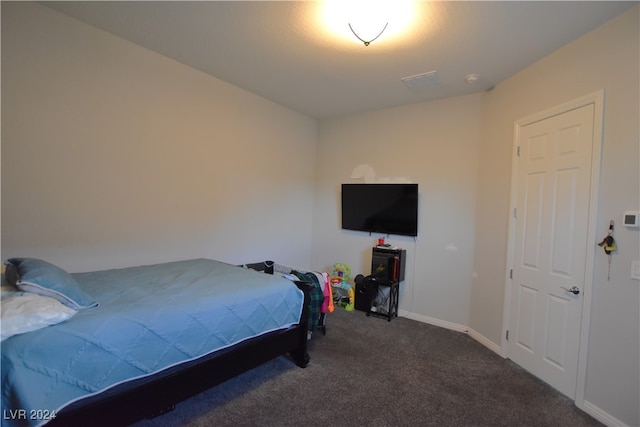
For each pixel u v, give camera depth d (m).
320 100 4.04
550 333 2.49
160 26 2.50
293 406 2.10
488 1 1.99
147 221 2.96
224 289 2.19
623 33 2.02
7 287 1.63
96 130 2.59
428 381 2.48
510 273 2.94
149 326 1.64
